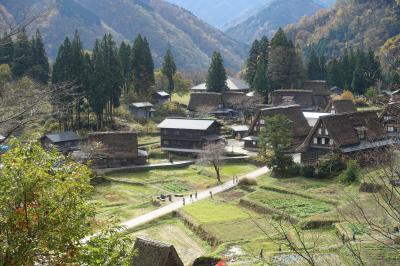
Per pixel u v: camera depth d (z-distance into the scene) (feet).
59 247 47.03
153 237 149.89
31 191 46.24
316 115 279.90
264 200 172.65
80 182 51.52
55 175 49.55
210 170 230.89
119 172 229.45
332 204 161.27
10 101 56.08
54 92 75.20
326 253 112.47
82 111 284.20
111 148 235.20
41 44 298.56
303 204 164.55
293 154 247.29
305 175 200.34
